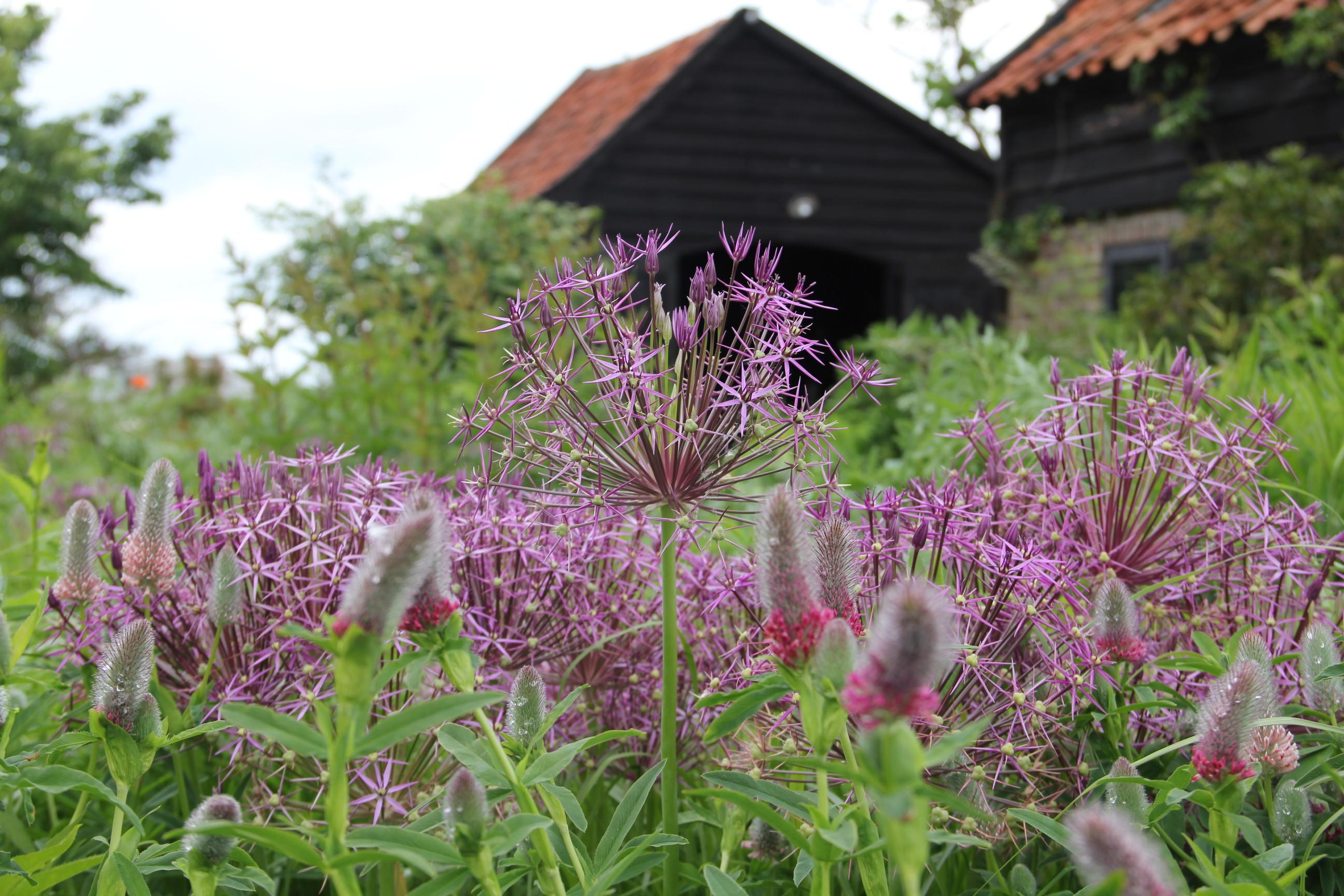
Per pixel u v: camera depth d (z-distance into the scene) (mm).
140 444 2832
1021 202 5422
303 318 2184
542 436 684
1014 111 5418
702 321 645
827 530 567
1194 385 815
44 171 10875
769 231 6289
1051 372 814
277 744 695
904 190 6469
